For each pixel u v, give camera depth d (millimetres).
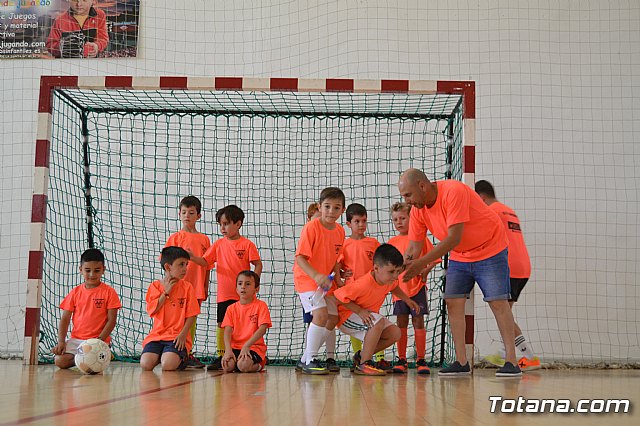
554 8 7422
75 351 4734
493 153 7238
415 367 6117
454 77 7344
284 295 7043
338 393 2904
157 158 7250
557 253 7102
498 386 3410
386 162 7137
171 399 2432
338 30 7441
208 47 7492
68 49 7484
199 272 5758
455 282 4293
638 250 7094
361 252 5059
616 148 7230
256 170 7227
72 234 7027
